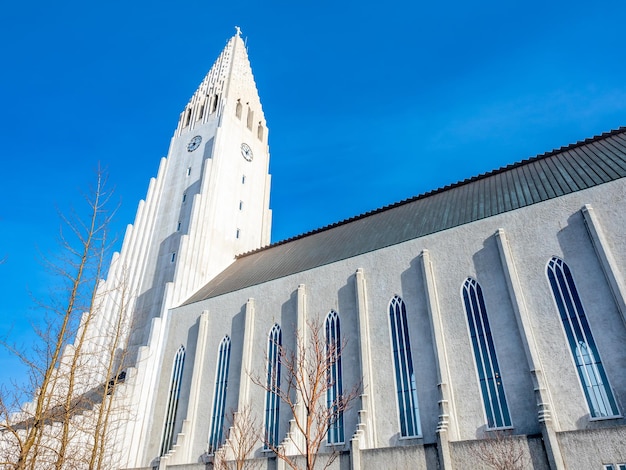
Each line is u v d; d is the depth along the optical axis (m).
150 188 73.56
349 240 49.19
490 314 33.59
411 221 45.75
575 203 33.84
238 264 62.56
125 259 66.06
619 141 40.59
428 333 35.47
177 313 53.34
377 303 39.34
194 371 46.53
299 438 36.00
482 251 36.22
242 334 46.00
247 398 41.75
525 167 46.00
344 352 38.66
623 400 26.66
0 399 22.17
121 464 42.88
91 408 39.88
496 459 25.47
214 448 41.31
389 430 33.72
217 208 66.75
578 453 24.20
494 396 30.98
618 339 28.14
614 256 30.58
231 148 74.12
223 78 82.31
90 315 26.38
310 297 43.47
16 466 20.05
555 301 31.58
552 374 29.48
